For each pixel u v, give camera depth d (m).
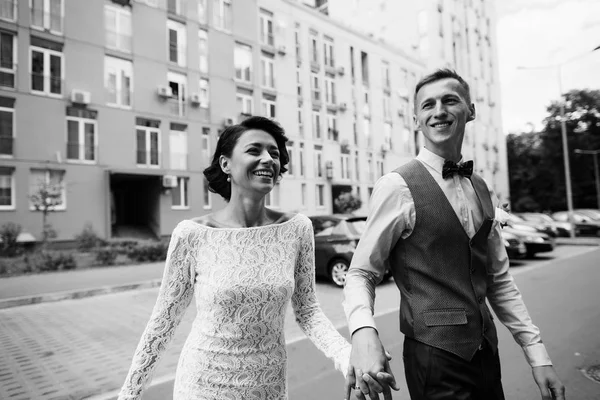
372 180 28.78
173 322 1.57
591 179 38.09
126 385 1.51
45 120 15.41
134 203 20.42
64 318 6.23
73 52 16.12
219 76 20.62
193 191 19.47
